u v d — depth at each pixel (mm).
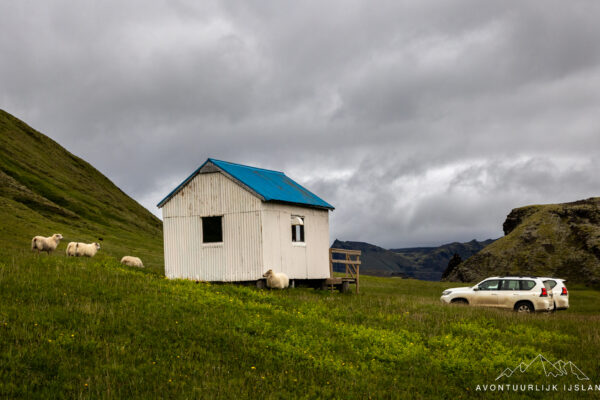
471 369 14570
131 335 13969
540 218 99875
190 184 30281
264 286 28094
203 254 29656
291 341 15500
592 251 85312
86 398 9977
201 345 14094
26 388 10070
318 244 33219
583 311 34156
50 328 13250
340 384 12562
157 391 10602
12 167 78688
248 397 11000
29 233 46531
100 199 87562
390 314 21109
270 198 28281
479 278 93688
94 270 22234
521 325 20062
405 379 13578
